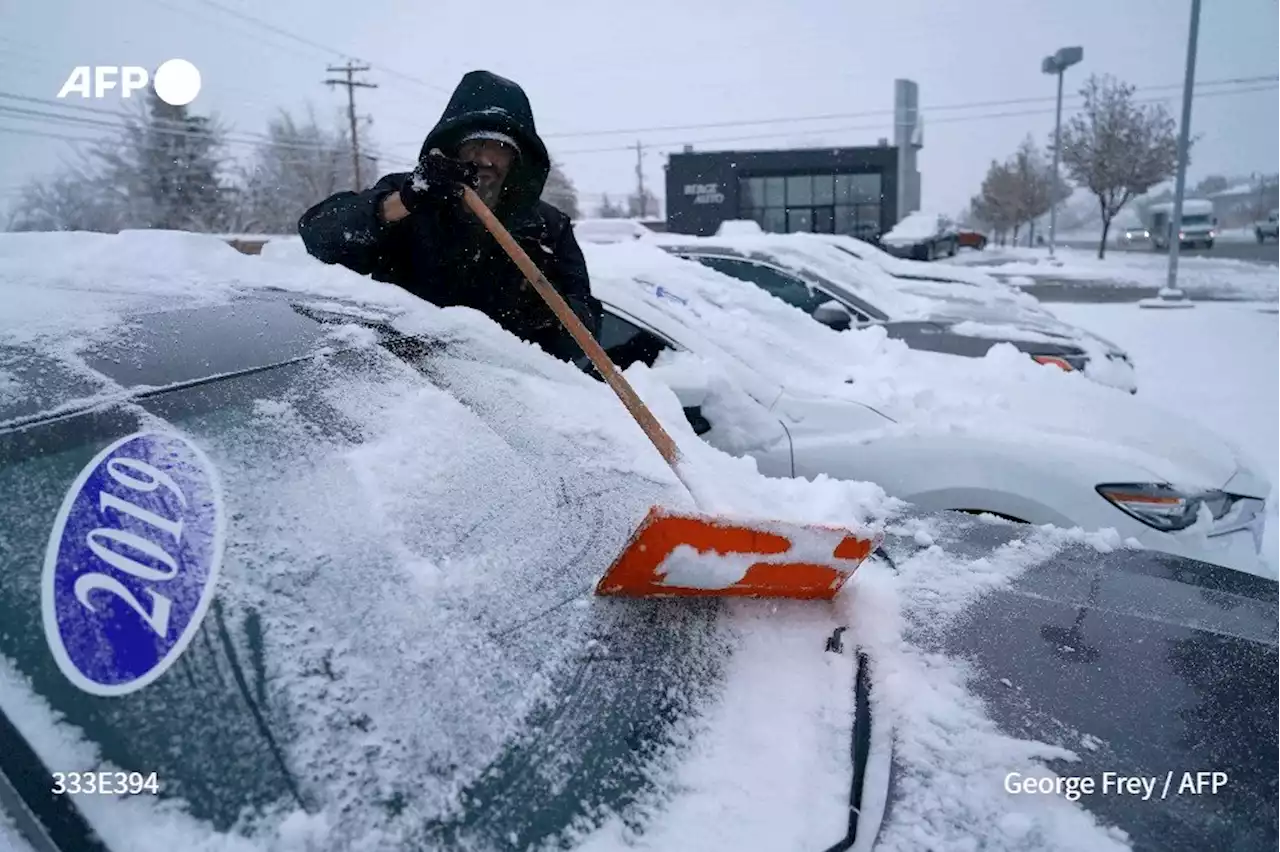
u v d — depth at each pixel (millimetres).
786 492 2129
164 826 969
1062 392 3979
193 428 1368
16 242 1885
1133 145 34438
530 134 2656
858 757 1236
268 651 1135
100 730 1022
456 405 1707
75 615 1095
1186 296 20062
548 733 1179
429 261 2705
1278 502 5602
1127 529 3193
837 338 4668
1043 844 1116
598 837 1074
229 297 1818
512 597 1345
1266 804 1192
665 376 3215
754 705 1309
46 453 1242
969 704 1355
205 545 1216
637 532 1354
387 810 1037
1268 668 1487
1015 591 1729
